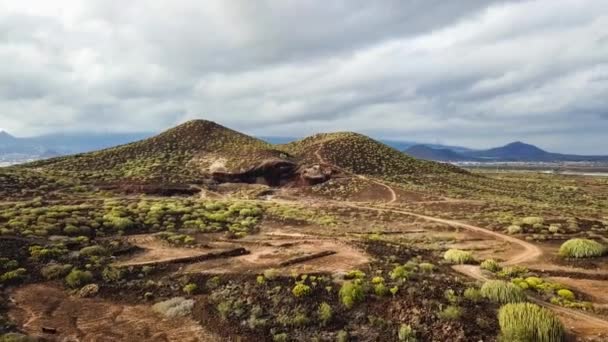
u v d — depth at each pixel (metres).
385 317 17.62
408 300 18.23
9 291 22.52
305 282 21.44
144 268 25.86
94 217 40.16
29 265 25.89
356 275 22.00
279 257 27.86
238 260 27.78
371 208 61.41
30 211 40.62
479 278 23.52
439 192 75.75
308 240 33.22
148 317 19.84
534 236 36.94
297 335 17.28
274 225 46.12
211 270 25.39
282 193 80.81
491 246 34.59
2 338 16.52
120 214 42.19
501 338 14.99
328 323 17.91
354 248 29.64
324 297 19.78
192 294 22.31
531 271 26.02
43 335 17.55
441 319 16.53
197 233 38.78
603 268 25.95
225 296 21.19
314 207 61.81
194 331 18.27
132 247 30.50
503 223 44.53
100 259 27.25
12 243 28.59
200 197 74.62
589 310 18.38
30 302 21.31
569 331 15.89
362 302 18.97
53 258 27.16
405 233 43.00
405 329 16.12
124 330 18.36
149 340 17.39
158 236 34.78
